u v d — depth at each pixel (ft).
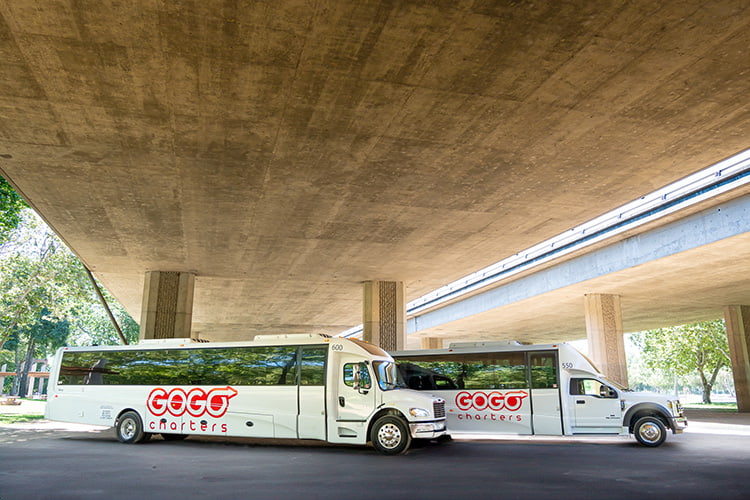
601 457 44.19
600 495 28.09
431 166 46.91
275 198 54.54
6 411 103.30
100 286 120.67
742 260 72.49
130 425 53.47
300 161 45.91
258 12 27.37
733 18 27.73
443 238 67.97
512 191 52.65
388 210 58.08
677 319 134.00
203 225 63.16
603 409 54.29
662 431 51.96
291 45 30.14
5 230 80.79
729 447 51.24
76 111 37.45
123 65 32.04
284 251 73.97
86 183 50.62
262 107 36.99
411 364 61.87
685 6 26.86
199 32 28.96
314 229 64.59
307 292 103.81
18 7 26.99
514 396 57.41
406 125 39.60
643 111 37.52
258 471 35.96
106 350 56.34
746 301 108.99
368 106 36.91
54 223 62.44
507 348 59.36
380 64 31.99
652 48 30.35
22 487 29.45
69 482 31.07
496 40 29.71
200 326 154.92
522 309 114.42
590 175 48.85
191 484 30.73
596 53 30.86
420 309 138.51
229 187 51.62
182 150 43.73
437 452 48.03
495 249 72.79
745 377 111.14
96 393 54.90
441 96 35.60
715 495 28.19
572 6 26.91
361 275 88.33
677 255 69.87
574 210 58.03
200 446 51.80
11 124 39.37
